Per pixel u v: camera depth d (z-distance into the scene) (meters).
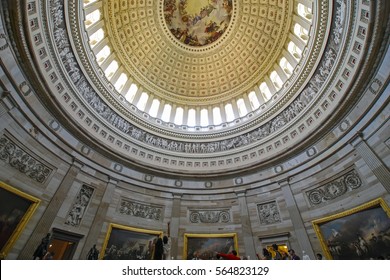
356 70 14.67
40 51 15.46
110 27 26.69
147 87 30.05
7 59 12.74
